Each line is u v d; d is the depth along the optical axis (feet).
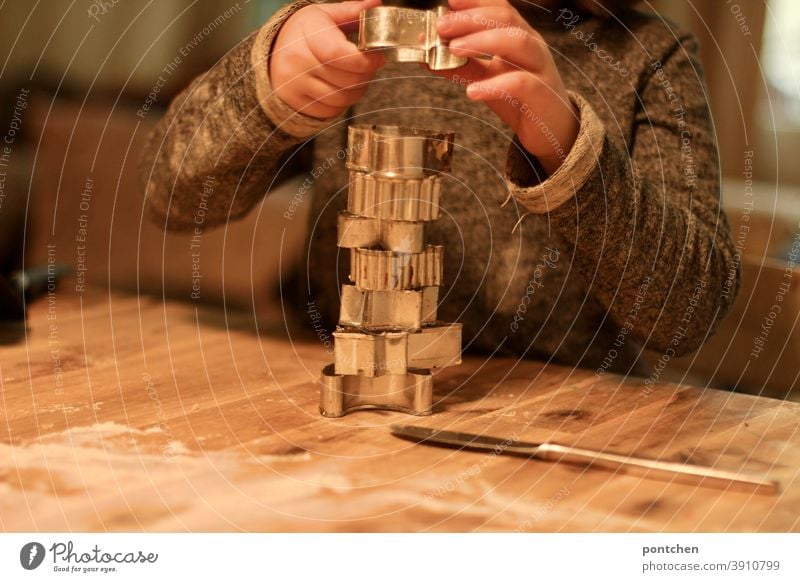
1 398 2.06
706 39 8.19
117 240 5.58
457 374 2.39
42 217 5.58
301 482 1.66
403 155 1.89
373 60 2.14
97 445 1.80
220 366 2.36
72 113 5.80
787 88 8.83
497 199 3.17
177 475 1.68
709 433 1.98
